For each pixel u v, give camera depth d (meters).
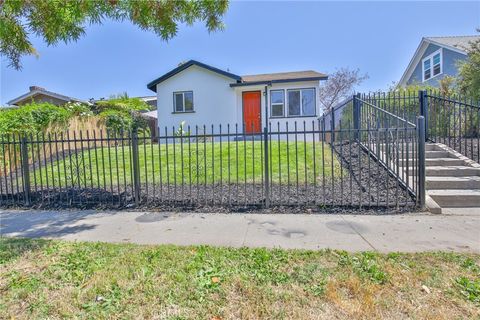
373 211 5.38
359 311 2.54
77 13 4.97
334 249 3.79
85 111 14.02
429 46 20.98
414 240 4.07
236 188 6.63
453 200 5.70
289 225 4.83
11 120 9.77
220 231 4.63
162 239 4.34
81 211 5.92
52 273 3.30
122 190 6.98
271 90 16.77
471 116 8.11
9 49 5.70
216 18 5.75
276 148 9.68
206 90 16.81
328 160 8.06
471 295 2.70
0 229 4.95
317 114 16.33
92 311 2.63
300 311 2.56
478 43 13.83
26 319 2.57
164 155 9.49
